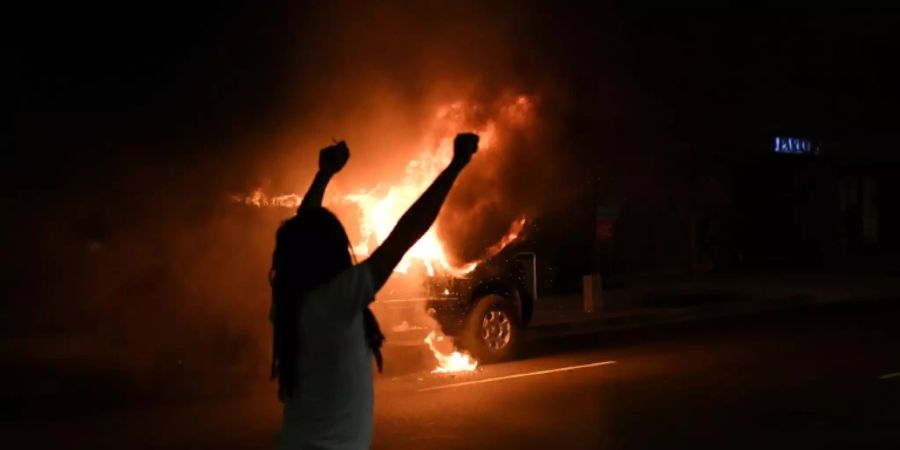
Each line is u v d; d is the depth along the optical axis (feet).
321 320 9.88
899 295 70.33
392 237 9.97
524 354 44.19
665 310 60.39
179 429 29.50
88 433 29.17
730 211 90.43
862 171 105.29
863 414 28.76
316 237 10.32
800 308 63.36
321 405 9.92
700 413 29.40
